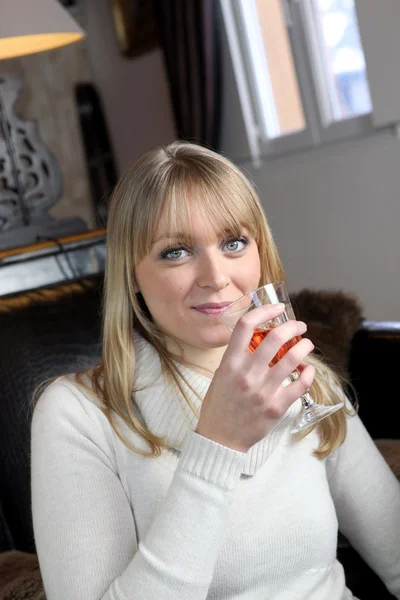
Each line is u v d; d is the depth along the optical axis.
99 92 6.09
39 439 1.14
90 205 5.98
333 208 4.35
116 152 6.14
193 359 1.20
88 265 2.13
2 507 1.59
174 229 1.09
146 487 1.13
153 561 0.96
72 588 1.03
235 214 1.11
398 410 1.89
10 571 1.38
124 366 1.17
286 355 0.93
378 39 3.78
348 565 1.44
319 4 4.23
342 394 1.36
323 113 4.31
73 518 1.07
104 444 1.14
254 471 1.14
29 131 2.57
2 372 1.58
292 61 4.40
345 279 4.39
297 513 1.15
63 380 1.20
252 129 4.74
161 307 1.13
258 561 1.12
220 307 1.10
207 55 4.70
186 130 5.05
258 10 4.57
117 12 5.56
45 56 5.85
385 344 1.88
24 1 2.24
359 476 1.32
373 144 4.04
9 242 2.46
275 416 0.95
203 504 0.96
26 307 1.66
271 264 1.21
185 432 1.14
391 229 4.07
